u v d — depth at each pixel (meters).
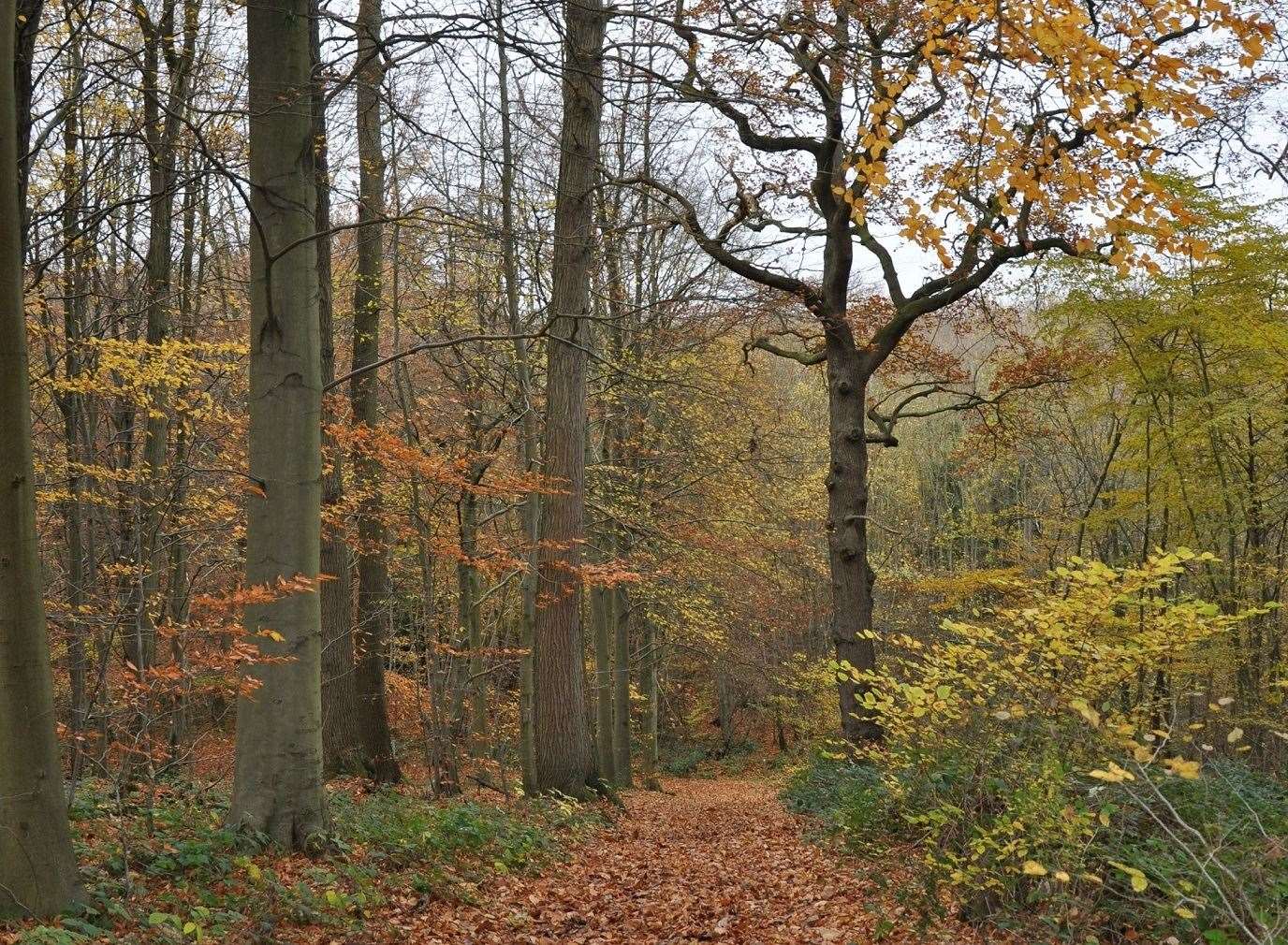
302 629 7.46
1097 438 22.11
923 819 6.02
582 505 13.97
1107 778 4.22
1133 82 5.25
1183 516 15.08
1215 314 13.03
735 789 25.45
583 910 7.95
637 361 16.75
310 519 7.51
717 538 19.39
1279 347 12.77
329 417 12.59
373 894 6.79
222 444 13.55
